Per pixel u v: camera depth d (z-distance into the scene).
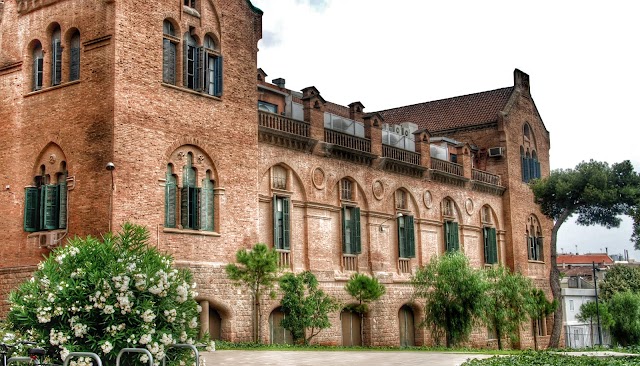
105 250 17.12
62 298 16.50
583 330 72.38
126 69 28.95
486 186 53.34
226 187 32.53
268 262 30.45
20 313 16.81
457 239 49.59
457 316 39.72
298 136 37.41
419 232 46.59
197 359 16.27
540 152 60.72
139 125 29.16
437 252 48.06
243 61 34.22
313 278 34.09
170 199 30.38
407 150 46.19
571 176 52.22
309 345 34.03
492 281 43.78
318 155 39.16
